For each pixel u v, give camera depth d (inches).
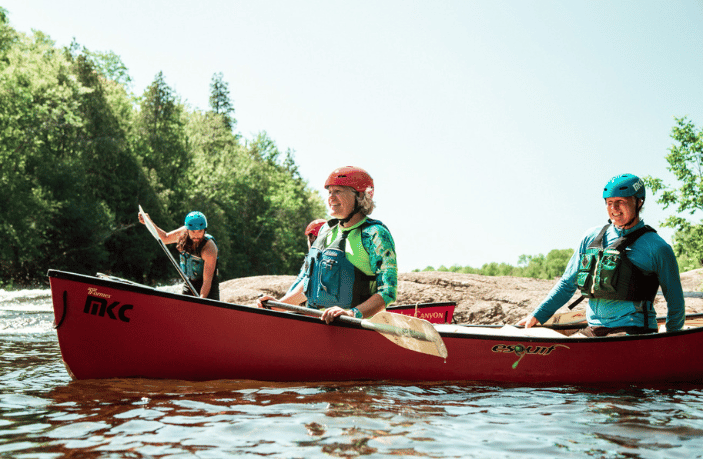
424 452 79.9
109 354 128.4
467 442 85.4
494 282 358.3
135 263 1267.2
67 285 125.5
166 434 86.4
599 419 102.0
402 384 133.9
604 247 154.1
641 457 79.6
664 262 145.3
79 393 115.9
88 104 1207.6
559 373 143.9
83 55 1242.0
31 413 99.0
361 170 142.4
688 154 533.3
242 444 81.9
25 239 962.7
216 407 104.6
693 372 149.6
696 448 84.1
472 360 141.1
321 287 141.2
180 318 128.2
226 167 1856.5
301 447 80.9
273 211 2069.4
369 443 83.4
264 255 1962.4
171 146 1503.4
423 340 130.6
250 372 132.0
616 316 151.3
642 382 146.9
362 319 130.2
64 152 1154.0
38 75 1026.1
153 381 128.6
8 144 965.8
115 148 1203.2
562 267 1376.7
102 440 83.1
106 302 126.5
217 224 1563.7
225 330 130.2
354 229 140.7
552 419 101.6
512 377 142.4
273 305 146.8
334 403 109.5
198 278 203.5
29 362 166.9
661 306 309.3
